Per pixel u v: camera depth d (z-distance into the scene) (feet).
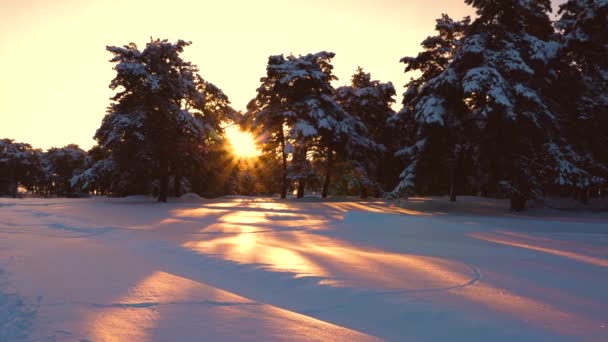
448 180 112.57
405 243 40.16
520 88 81.25
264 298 19.60
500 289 21.34
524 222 61.93
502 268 26.99
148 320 13.97
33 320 13.32
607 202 100.17
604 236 46.65
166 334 12.70
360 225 56.65
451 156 97.04
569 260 30.68
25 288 17.33
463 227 53.67
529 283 22.79
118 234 44.65
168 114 112.68
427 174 98.27
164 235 44.62
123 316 14.24
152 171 117.70
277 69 122.01
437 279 23.31
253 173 198.29
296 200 120.26
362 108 142.51
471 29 94.27
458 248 36.91
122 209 83.35
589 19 82.43
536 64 87.86
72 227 49.26
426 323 16.14
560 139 90.63
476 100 92.32
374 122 143.74
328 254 31.73
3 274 19.90
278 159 142.92
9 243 32.53
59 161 271.49
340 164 132.67
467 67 89.81
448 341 14.40
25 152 268.82
